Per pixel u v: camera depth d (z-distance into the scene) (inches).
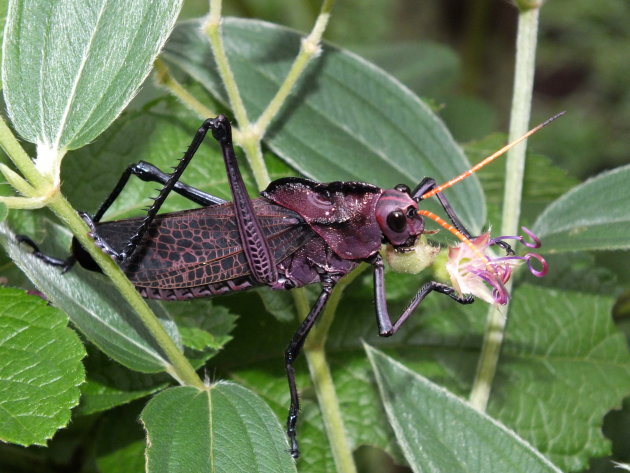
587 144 29.0
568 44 32.3
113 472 12.8
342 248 12.4
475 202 13.5
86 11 11.3
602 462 17.7
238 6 19.5
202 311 12.9
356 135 13.5
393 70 19.6
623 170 13.1
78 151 13.3
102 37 11.3
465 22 30.5
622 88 31.4
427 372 14.0
